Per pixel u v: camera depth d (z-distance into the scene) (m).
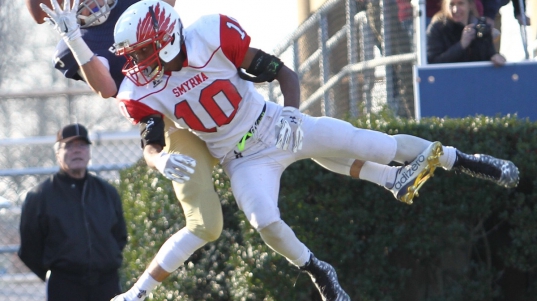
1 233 30.16
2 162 34.00
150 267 17.67
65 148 21.83
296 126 17.28
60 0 18.08
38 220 21.39
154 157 16.33
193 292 25.94
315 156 18.02
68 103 36.56
